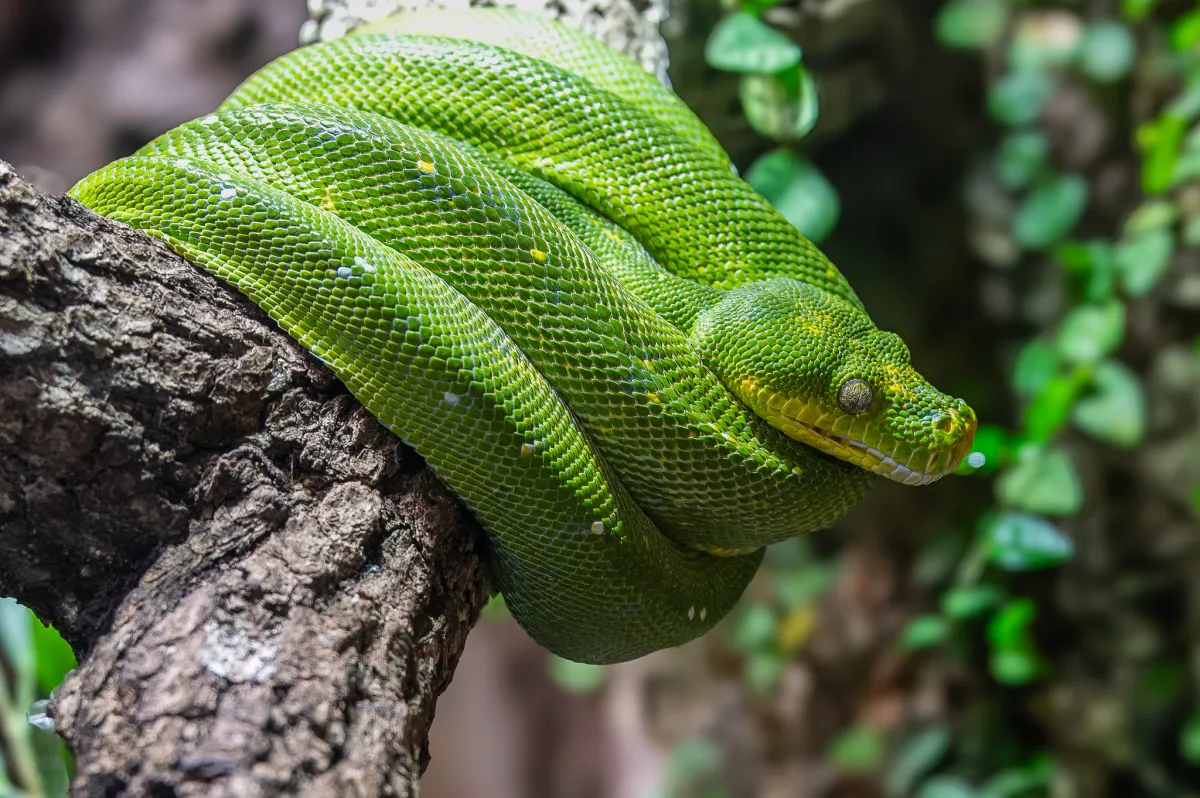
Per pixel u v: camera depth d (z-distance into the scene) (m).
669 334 0.47
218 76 1.13
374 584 0.44
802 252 0.50
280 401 0.44
